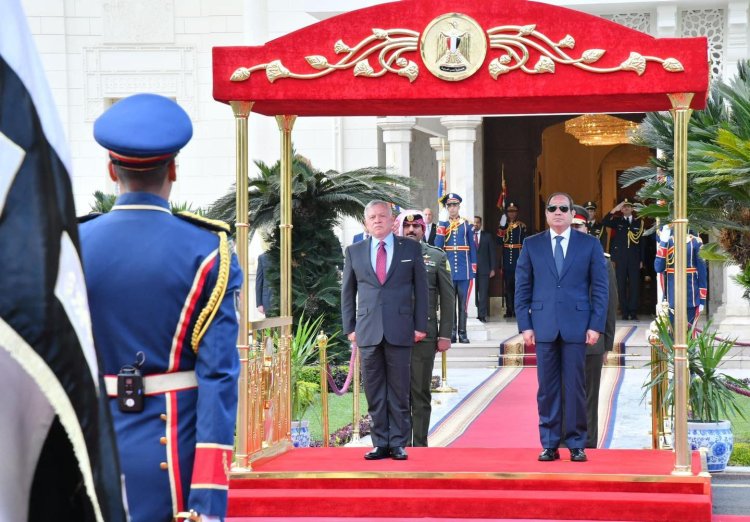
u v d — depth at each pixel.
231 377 4.42
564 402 10.21
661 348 11.75
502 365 21.39
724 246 12.66
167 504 4.34
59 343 2.50
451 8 9.42
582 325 9.87
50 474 2.73
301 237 17.14
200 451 4.28
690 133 12.45
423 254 11.75
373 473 9.38
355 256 10.41
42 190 2.50
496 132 30.44
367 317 10.17
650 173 12.97
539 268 10.00
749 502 10.34
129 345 4.40
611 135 30.66
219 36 24.16
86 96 24.28
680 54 9.13
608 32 9.24
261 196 16.19
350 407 16.59
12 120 2.49
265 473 9.42
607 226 27.78
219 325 4.43
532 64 9.36
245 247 9.71
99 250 4.45
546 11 9.31
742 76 12.84
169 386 4.43
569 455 10.25
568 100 9.67
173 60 24.25
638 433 13.98
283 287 11.20
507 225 29.02
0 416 2.63
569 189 35.38
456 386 18.70
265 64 9.56
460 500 9.04
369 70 9.48
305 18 23.06
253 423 9.82
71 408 2.52
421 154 28.25
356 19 9.49
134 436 4.36
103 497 2.60
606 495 9.00
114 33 24.27
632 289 27.47
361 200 16.64
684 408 9.23
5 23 2.52
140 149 4.42
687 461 9.21
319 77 9.53
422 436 11.73
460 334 22.09
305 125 23.27
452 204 22.39
